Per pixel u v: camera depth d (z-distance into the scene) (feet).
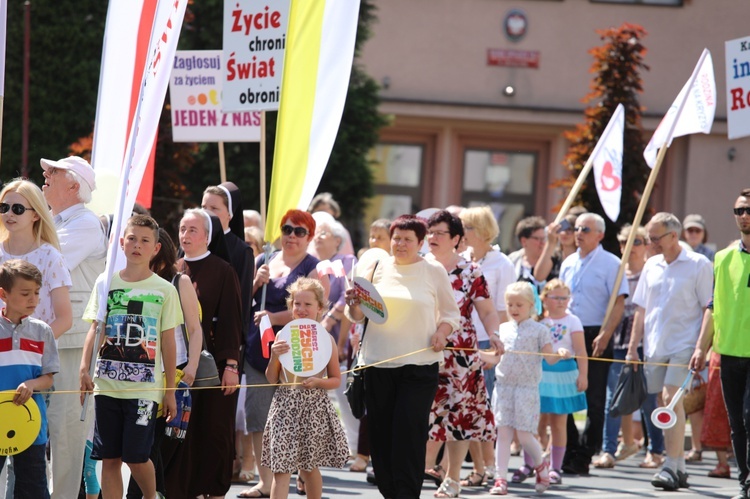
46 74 148.87
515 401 69.67
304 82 63.00
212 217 57.88
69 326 49.93
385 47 168.55
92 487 56.13
